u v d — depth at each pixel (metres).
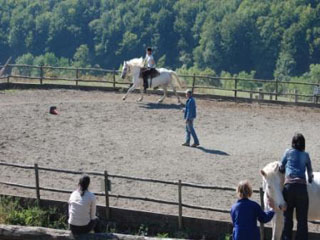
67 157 18.62
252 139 21.70
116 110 25.61
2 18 113.38
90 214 11.63
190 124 20.36
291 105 28.70
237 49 97.88
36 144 19.94
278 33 94.62
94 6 112.25
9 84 30.45
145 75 27.02
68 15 110.12
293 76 90.06
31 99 27.42
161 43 107.12
